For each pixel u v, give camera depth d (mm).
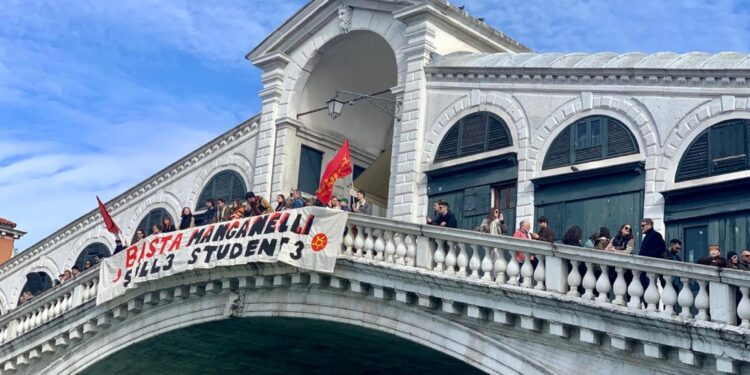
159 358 19391
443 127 17328
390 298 14477
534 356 12758
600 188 15188
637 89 15094
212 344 18547
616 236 13391
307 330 16609
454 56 17750
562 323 12352
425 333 13992
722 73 14180
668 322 11336
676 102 14664
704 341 11141
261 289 16250
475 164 16656
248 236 16062
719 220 13906
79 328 19062
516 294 12750
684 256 14133
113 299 18250
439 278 13602
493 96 16766
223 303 16781
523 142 16172
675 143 14539
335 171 16297
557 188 15664
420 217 17219
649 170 14703
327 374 19703
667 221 14398
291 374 20094
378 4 18734
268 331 17250
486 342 13242
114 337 18656
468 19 18453
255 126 20859
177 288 17312
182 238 17188
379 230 14781
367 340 16281
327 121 20672
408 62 18016
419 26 17969
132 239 23031
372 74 20766
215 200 21344
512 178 16203
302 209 15492
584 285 12258
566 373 12406
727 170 13930
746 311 10945
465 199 16766
